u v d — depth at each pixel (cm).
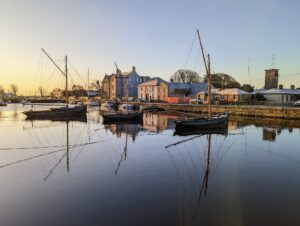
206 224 1074
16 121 5322
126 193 1405
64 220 1123
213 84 11400
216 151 2464
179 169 1862
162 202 1291
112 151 2467
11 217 1154
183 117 6062
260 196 1358
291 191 1434
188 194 1378
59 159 2172
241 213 1166
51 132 3762
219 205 1255
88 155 2311
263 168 1889
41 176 1716
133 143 2875
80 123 4962
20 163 2052
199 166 1947
